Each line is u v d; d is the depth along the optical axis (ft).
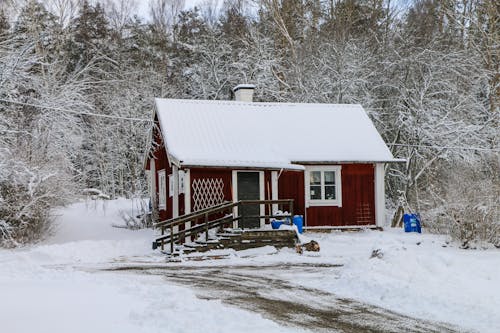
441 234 80.18
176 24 168.35
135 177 135.03
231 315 29.84
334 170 88.22
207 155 78.89
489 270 46.42
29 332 26.02
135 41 157.17
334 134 91.91
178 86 152.05
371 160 87.56
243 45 146.51
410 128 110.63
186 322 28.17
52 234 87.40
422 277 43.57
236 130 87.25
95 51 146.20
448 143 106.63
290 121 92.89
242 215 72.23
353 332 28.91
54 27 141.18
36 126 95.61
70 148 105.60
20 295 35.94
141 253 68.74
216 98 141.18
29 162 84.23
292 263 57.88
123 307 32.01
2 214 78.38
